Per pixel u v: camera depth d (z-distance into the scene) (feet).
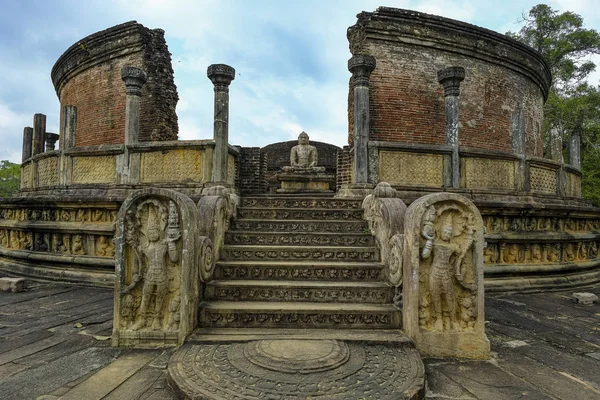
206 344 12.47
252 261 17.48
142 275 13.42
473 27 41.22
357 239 19.25
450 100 27.35
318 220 21.29
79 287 24.12
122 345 13.19
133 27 42.24
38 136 41.06
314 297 15.19
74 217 27.71
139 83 28.99
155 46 43.37
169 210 13.42
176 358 11.21
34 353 12.67
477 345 12.76
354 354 11.58
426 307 13.00
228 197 20.24
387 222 16.20
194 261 13.70
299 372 10.09
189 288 13.30
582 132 75.25
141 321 13.29
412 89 40.01
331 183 45.19
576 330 16.35
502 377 11.25
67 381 10.53
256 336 13.01
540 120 54.34
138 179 26.91
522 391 10.36
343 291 15.23
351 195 24.70
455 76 27.14
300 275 16.49
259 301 15.11
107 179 27.96
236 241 19.42
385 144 25.46
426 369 11.74
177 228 13.33
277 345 11.71
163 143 26.27
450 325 12.91
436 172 26.09
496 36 42.68
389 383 9.72
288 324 13.97
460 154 26.37
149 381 10.52
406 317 13.30
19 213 30.71
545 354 13.33
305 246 18.49
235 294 15.25
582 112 75.87
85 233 26.89
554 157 33.45
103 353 12.61
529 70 48.08
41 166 33.45
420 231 13.05
